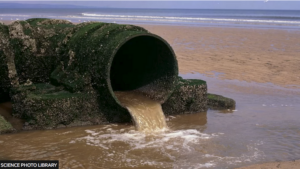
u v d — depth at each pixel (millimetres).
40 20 9570
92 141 6734
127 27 7961
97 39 7703
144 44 8547
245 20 55812
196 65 14672
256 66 14609
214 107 9219
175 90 8352
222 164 5859
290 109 9117
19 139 6715
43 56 8641
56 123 7289
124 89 9031
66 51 8430
